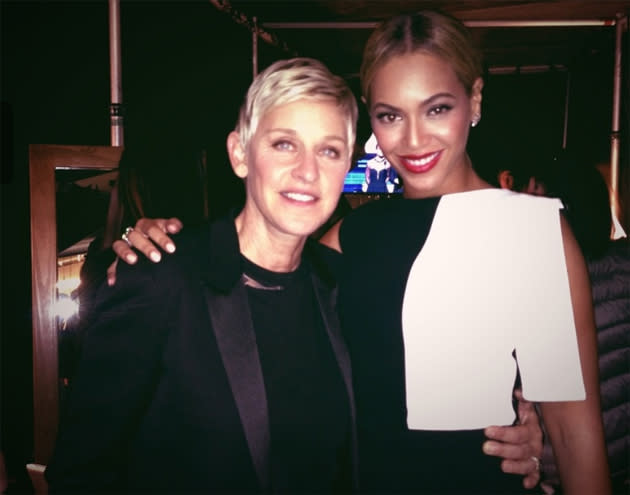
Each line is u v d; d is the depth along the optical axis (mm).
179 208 2326
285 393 1064
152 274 1041
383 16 4391
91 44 2912
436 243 1127
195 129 3766
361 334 1222
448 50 1056
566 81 6902
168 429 1013
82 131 2852
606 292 1421
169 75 3504
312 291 1189
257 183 1037
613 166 4352
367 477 1192
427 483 1107
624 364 1417
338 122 1010
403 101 1084
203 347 1021
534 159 1611
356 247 1263
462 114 1104
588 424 1023
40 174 2137
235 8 4145
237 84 4512
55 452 1013
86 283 1958
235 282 1063
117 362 990
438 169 1137
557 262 1034
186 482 1002
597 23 4457
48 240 2146
